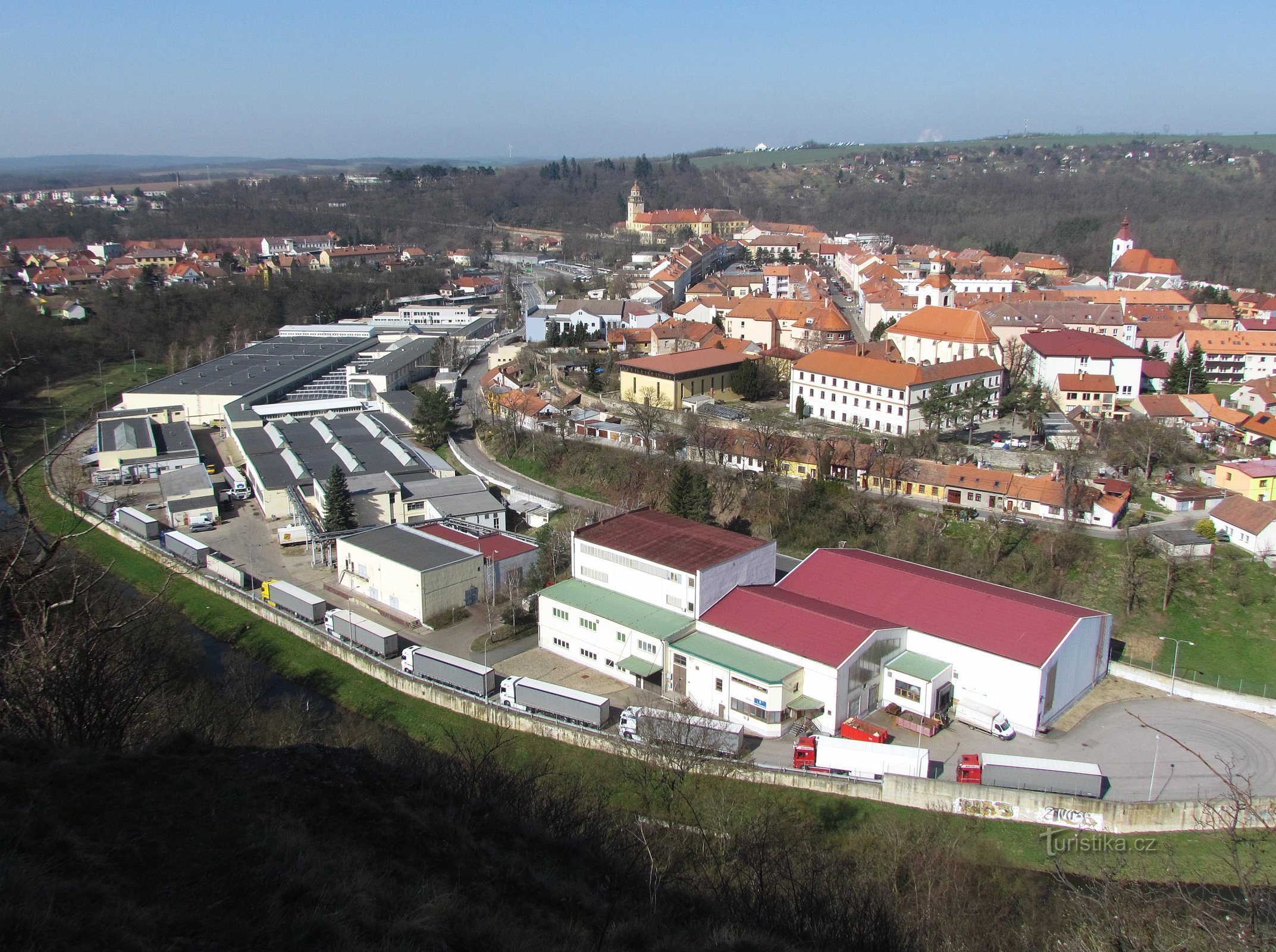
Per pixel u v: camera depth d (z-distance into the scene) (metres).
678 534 90.38
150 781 38.66
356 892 33.31
